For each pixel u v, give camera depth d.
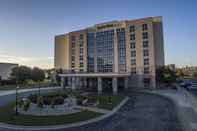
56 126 17.94
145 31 62.41
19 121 19.31
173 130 16.94
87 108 26.47
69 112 23.19
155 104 31.17
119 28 67.69
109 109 26.39
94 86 68.88
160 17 69.69
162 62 71.69
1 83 72.00
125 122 19.72
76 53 79.12
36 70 86.31
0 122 19.05
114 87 51.84
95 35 73.75
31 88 62.75
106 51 70.00
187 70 152.50
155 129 17.27
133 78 63.31
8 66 84.00
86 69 74.62
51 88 63.56
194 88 58.59
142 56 62.16
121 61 66.56
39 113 22.27
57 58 92.31
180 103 31.45
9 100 35.25
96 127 17.91
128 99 37.62
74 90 56.47
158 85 62.47
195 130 16.89
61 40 91.12
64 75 64.56
